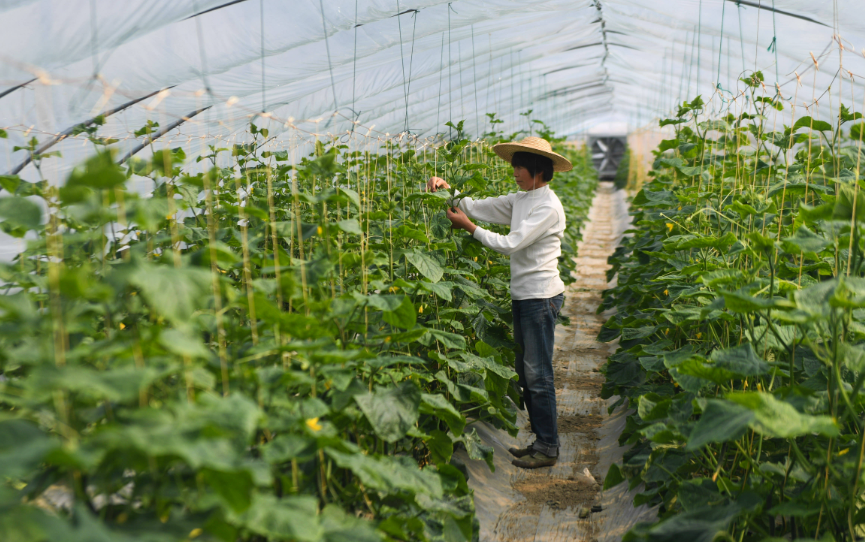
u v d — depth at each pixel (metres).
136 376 1.39
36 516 1.28
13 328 1.64
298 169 3.23
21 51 3.31
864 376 2.09
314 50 5.25
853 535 2.09
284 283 2.19
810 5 5.02
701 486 2.56
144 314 2.53
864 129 2.38
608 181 28.27
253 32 4.41
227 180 4.15
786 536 2.61
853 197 2.18
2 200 1.74
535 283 4.16
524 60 9.67
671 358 2.91
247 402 1.55
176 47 4.13
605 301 7.13
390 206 3.48
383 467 2.15
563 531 3.56
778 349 2.70
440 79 7.82
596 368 6.30
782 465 2.60
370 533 1.82
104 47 3.65
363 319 2.91
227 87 5.14
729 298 2.12
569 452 4.54
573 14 7.76
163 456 1.49
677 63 9.67
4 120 3.92
